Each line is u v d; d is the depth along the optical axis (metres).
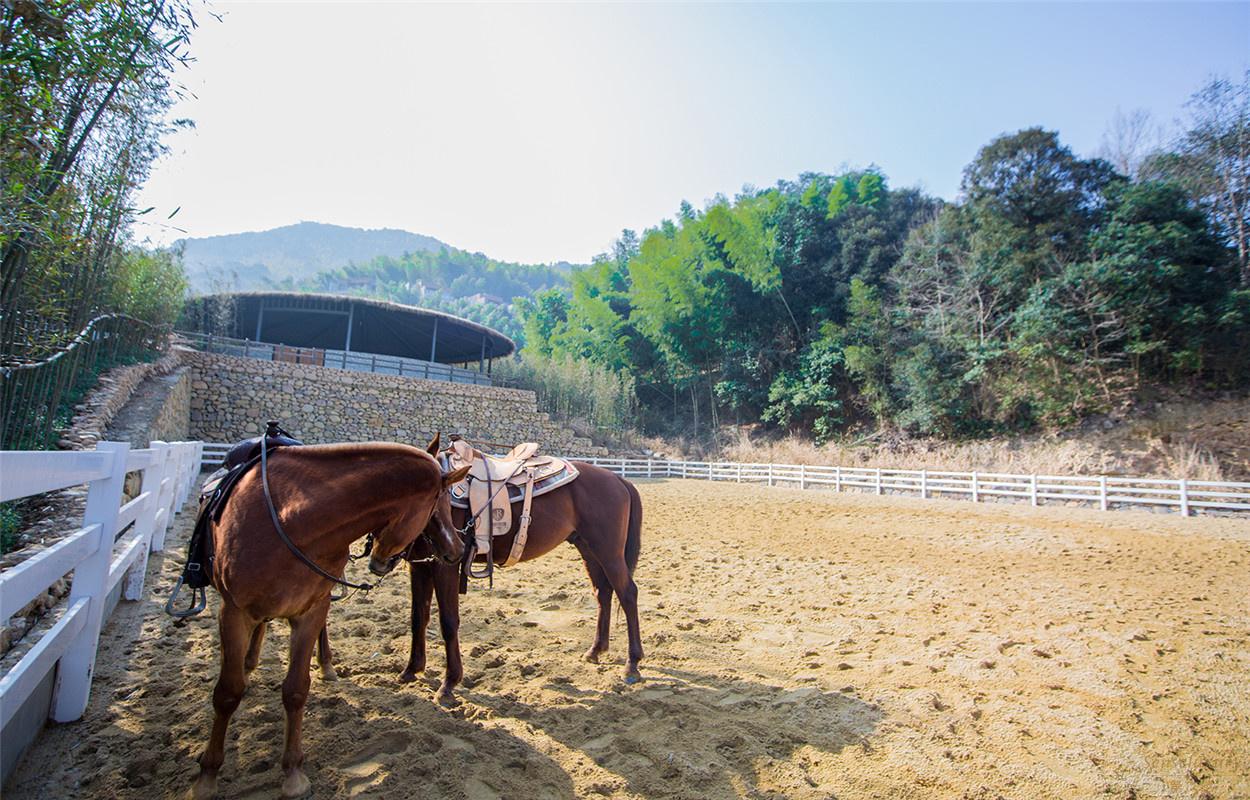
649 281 37.09
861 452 28.00
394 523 3.11
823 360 31.23
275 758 3.00
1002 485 18.09
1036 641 5.29
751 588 7.26
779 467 23.77
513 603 6.30
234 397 19.77
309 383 21.23
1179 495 15.48
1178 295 22.59
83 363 10.18
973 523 13.18
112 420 9.21
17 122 3.20
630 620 4.46
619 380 35.75
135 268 11.36
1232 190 24.23
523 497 4.41
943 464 24.55
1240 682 4.38
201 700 3.56
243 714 3.43
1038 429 24.69
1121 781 3.10
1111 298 22.73
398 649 4.71
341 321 29.47
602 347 40.22
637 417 36.59
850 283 33.88
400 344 33.19
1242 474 19.17
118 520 3.64
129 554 4.62
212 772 2.68
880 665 4.70
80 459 2.86
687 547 10.08
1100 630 5.61
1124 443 21.83
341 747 3.16
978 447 25.23
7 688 2.22
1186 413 21.78
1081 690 4.23
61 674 3.20
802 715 3.77
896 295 31.98
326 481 2.93
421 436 23.62
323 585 2.92
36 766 2.81
